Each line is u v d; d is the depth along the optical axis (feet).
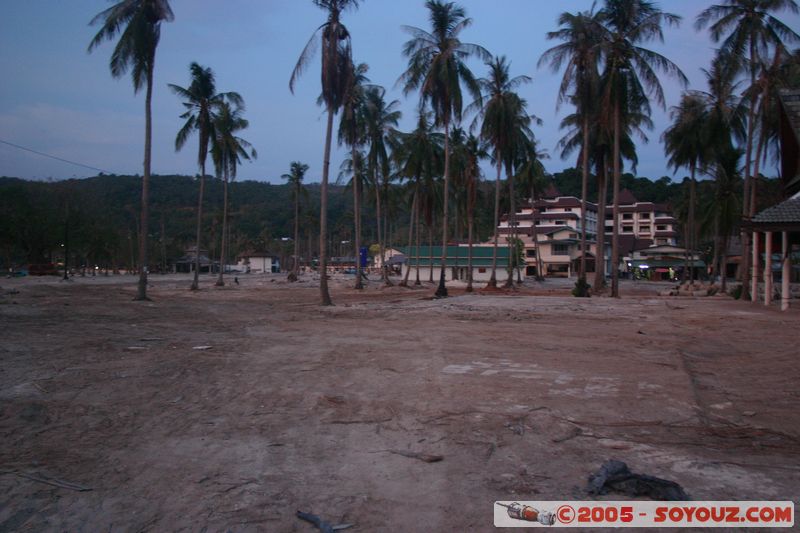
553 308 75.77
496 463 18.07
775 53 91.91
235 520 14.37
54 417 23.03
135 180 447.42
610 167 128.88
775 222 69.31
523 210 305.53
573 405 24.36
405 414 23.29
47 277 223.92
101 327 53.26
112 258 289.33
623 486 15.83
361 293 127.44
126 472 17.47
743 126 115.75
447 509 14.92
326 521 14.21
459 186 159.02
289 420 22.72
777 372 31.22
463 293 126.11
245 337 46.34
